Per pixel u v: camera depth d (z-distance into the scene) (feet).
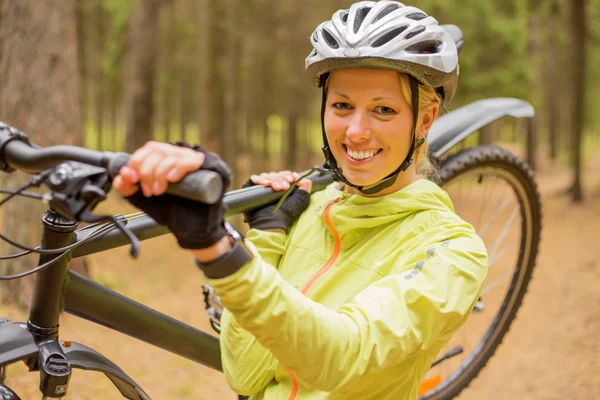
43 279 4.59
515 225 8.79
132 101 46.03
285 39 55.67
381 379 4.58
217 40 42.88
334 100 4.80
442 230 4.65
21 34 16.28
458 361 14.76
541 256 29.84
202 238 3.32
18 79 16.31
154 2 45.93
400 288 4.13
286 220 5.43
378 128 4.70
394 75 4.66
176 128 103.96
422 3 41.63
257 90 69.41
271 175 5.58
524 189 8.46
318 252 5.17
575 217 41.14
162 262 27.27
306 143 94.73
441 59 4.72
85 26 56.13
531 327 19.48
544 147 119.55
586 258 28.09
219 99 43.52
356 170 4.83
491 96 55.01
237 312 3.59
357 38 4.58
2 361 4.39
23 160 3.59
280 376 4.99
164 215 3.32
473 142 60.54
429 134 7.36
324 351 3.74
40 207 15.75
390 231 4.89
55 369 4.51
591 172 79.30
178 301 21.45
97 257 25.71
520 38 57.47
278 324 3.60
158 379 13.87
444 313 4.11
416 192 4.92
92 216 3.21
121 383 5.23
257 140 90.63
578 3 45.78
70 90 16.80
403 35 4.61
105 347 14.94
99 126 78.43
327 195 5.57
